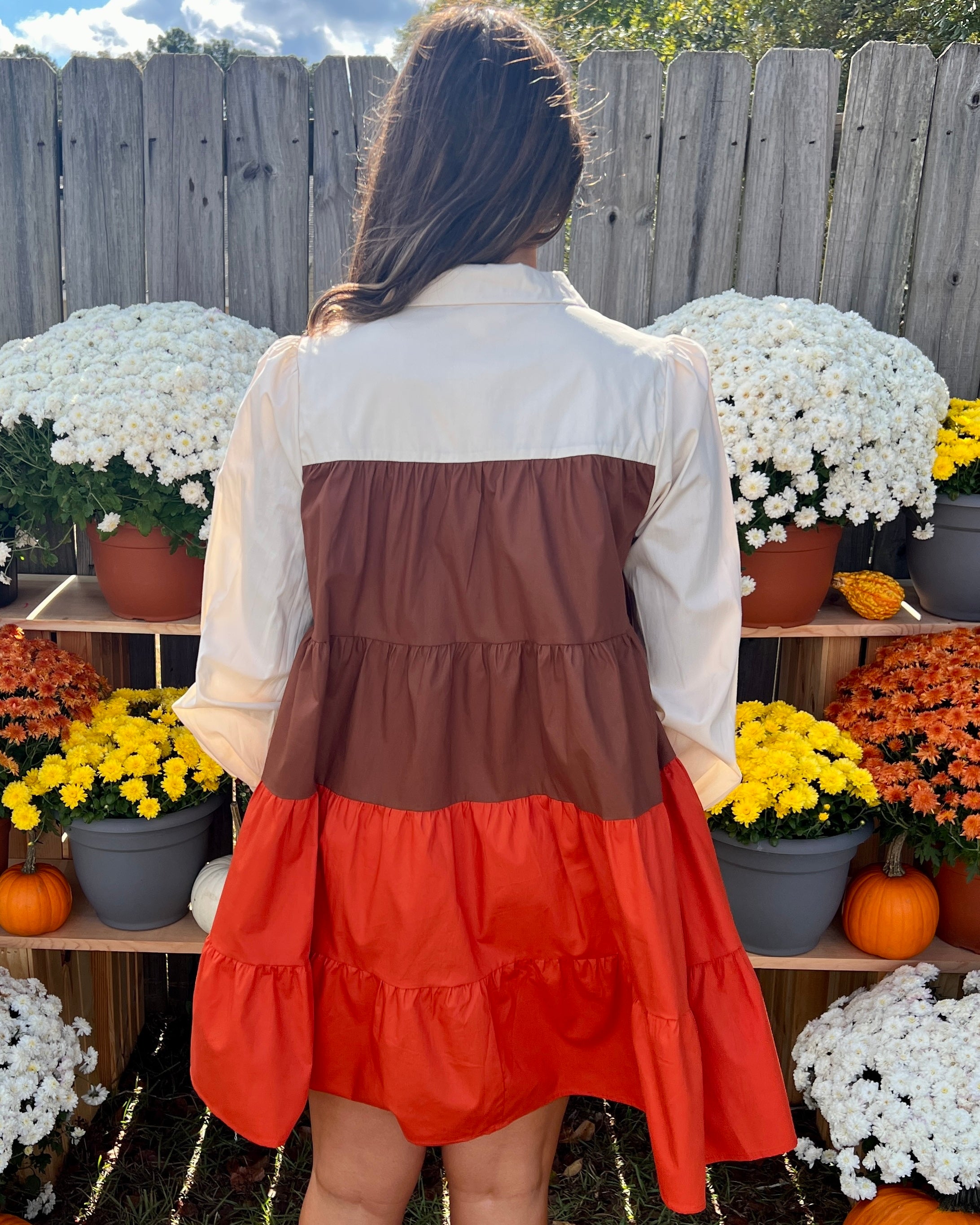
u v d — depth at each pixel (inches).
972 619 88.7
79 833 81.3
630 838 41.6
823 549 83.0
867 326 87.1
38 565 99.9
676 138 93.1
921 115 92.7
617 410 40.6
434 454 40.5
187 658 103.3
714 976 46.3
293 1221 82.0
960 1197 71.0
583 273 96.1
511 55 40.6
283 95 91.0
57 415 77.1
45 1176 82.9
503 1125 44.8
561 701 41.3
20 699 79.0
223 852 98.8
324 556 40.7
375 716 42.4
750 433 79.5
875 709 83.5
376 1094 44.9
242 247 94.2
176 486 78.8
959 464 84.7
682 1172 43.2
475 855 43.3
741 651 104.5
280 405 41.3
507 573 40.9
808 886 81.2
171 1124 92.6
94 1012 92.4
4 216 93.4
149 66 90.2
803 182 94.0
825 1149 86.5
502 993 44.3
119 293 94.9
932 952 86.3
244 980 43.0
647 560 44.1
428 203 40.7
